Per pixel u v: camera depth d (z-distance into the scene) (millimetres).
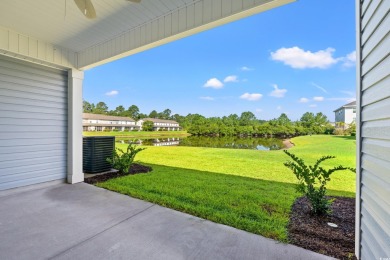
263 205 3301
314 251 2131
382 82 1451
